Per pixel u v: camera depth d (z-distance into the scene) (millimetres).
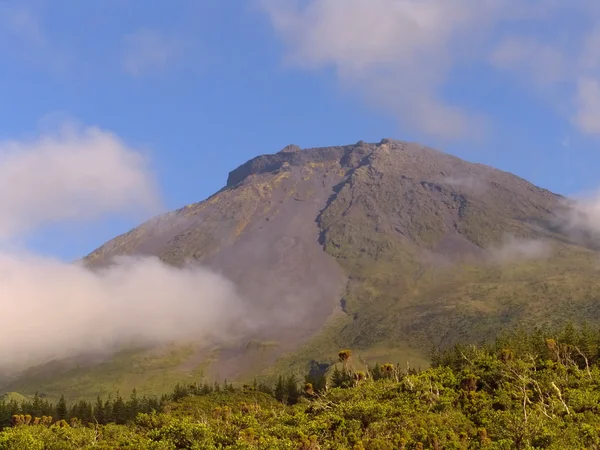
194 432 56875
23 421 81375
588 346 79750
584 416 55500
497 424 53719
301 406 76375
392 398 68125
